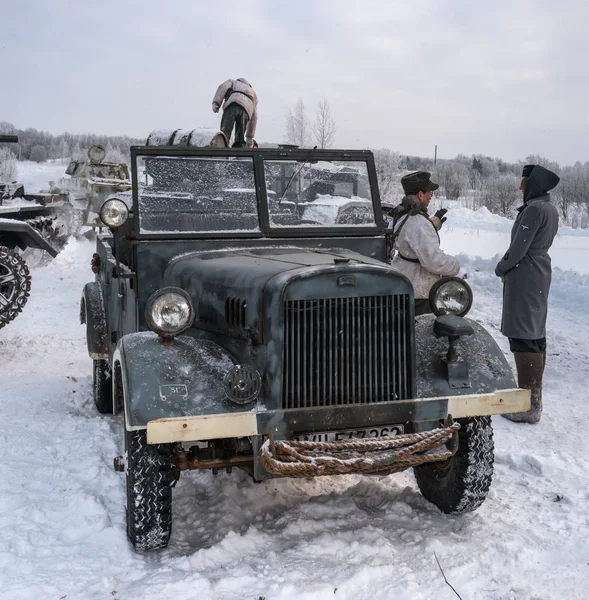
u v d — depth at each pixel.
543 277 5.26
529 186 5.34
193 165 4.30
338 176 4.55
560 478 4.37
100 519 3.66
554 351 7.39
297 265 3.45
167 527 3.34
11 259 7.84
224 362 3.42
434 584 3.11
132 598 2.94
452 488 3.77
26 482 4.18
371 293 3.29
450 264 4.48
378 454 3.19
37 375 6.79
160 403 3.12
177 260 4.12
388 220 5.16
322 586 3.02
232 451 3.54
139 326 4.20
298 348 3.20
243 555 3.36
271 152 4.42
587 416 5.55
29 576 3.14
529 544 3.50
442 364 3.54
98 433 5.01
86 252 15.39
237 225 4.34
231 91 6.92
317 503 3.90
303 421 3.19
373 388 3.33
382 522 3.74
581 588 3.10
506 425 5.38
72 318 9.38
